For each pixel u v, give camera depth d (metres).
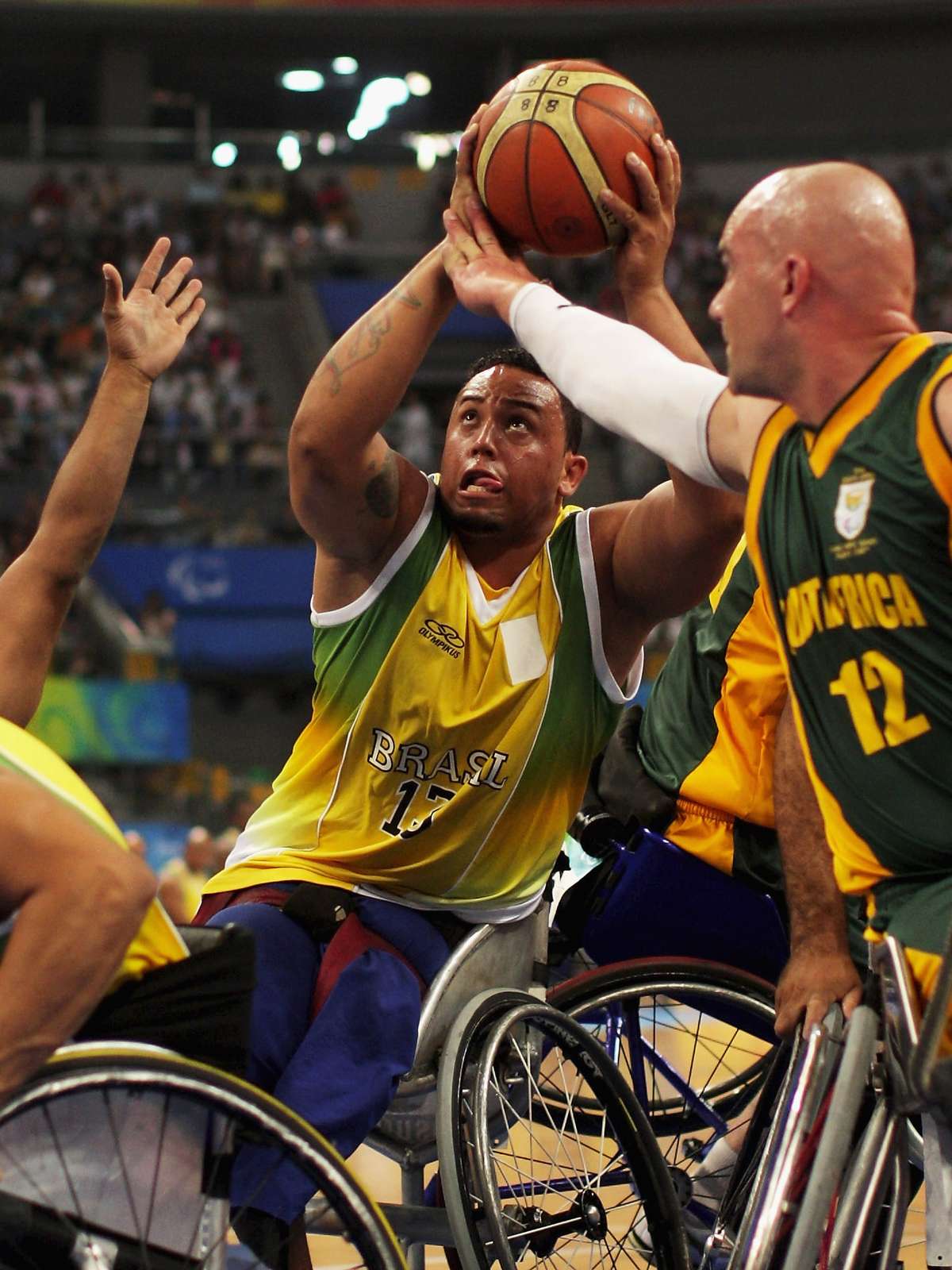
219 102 30.83
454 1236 3.29
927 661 2.55
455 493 3.67
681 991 3.97
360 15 27.69
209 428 21.83
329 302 25.59
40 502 19.52
